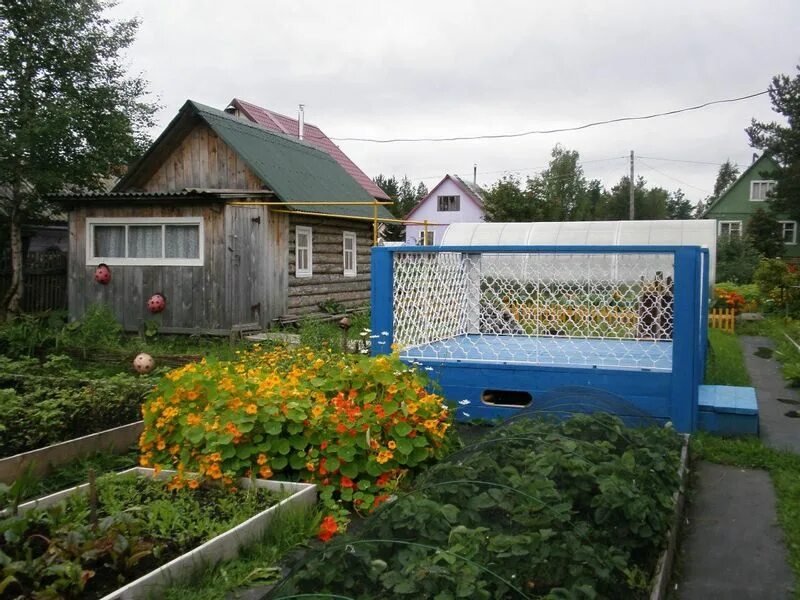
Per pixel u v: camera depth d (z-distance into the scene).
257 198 14.08
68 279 14.62
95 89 15.73
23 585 3.55
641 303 8.32
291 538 4.30
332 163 19.92
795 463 6.02
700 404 6.74
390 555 2.87
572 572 3.10
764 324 18.66
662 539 4.02
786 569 4.21
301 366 7.38
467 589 2.60
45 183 15.17
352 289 17.88
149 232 14.27
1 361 9.15
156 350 12.16
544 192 44.22
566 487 3.87
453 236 17.30
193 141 15.60
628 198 64.94
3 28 15.04
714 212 47.72
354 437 4.89
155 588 3.59
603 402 5.98
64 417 6.45
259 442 4.97
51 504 4.59
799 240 44.81
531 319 9.02
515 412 6.92
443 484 3.53
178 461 5.17
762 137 35.62
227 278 13.84
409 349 7.64
